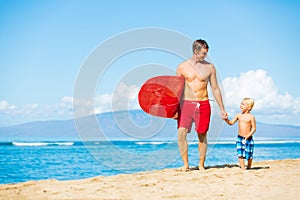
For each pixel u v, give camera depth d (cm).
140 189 511
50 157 1909
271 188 510
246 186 525
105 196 471
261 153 2417
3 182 1023
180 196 470
